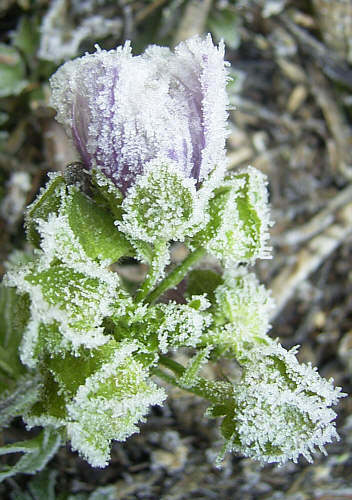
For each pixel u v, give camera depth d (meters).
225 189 0.13
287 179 0.26
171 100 0.12
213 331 0.14
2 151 0.23
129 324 0.13
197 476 0.20
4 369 0.16
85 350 0.13
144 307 0.13
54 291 0.12
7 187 0.23
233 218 0.13
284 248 0.24
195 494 0.20
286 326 0.24
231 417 0.13
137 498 0.20
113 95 0.12
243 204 0.14
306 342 0.23
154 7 0.25
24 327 0.13
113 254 0.13
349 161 0.26
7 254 0.22
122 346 0.13
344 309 0.24
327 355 0.23
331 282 0.24
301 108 0.27
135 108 0.12
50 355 0.13
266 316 0.14
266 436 0.13
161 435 0.21
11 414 0.14
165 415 0.21
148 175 0.12
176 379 0.14
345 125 0.27
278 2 0.26
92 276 0.12
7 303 0.17
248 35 0.26
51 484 0.19
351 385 0.23
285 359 0.13
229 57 0.26
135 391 0.12
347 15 0.26
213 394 0.13
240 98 0.26
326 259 0.24
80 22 0.24
